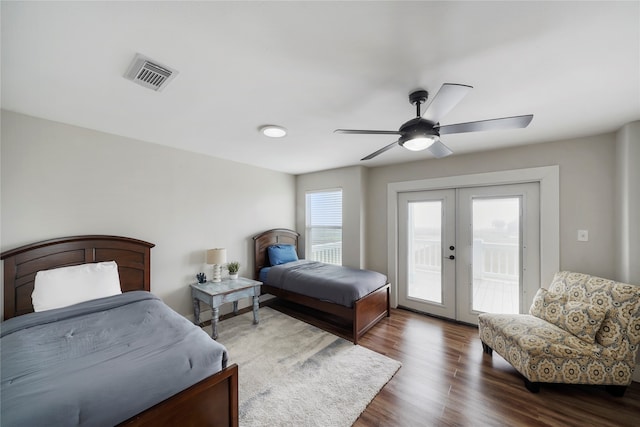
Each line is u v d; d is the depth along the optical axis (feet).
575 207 8.66
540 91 5.63
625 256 7.25
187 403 4.23
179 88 5.59
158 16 3.54
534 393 6.45
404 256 12.90
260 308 12.74
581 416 5.73
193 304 10.63
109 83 5.39
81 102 6.28
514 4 3.33
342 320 11.19
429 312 12.07
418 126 5.45
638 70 4.80
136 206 9.26
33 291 6.71
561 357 6.38
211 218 11.59
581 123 7.39
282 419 5.55
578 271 8.57
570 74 4.96
